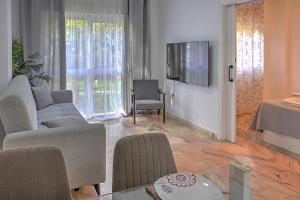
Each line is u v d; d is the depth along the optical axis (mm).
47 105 4652
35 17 5242
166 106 6332
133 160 1731
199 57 4859
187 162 3598
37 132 2486
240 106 6461
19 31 5211
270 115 4125
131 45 6125
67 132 2545
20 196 1426
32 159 1459
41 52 5359
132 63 6184
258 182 2049
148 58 6316
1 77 3561
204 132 4961
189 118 5461
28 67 5129
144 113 6445
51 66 5473
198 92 5121
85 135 2602
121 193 1593
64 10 5445
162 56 6344
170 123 5629
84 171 2646
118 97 6160
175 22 5730
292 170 3314
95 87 5926
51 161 1483
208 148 4141
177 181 1617
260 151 3996
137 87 5836
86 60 5789
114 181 1718
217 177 1696
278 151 3977
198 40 4996
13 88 2912
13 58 4883
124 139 1743
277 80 5695
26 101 2812
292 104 3861
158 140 1804
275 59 5691
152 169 1767
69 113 4176
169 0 5918
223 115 4504
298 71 5371
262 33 6340
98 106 6000
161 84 6457
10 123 2557
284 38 5473
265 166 3443
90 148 2637
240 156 3801
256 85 6477
